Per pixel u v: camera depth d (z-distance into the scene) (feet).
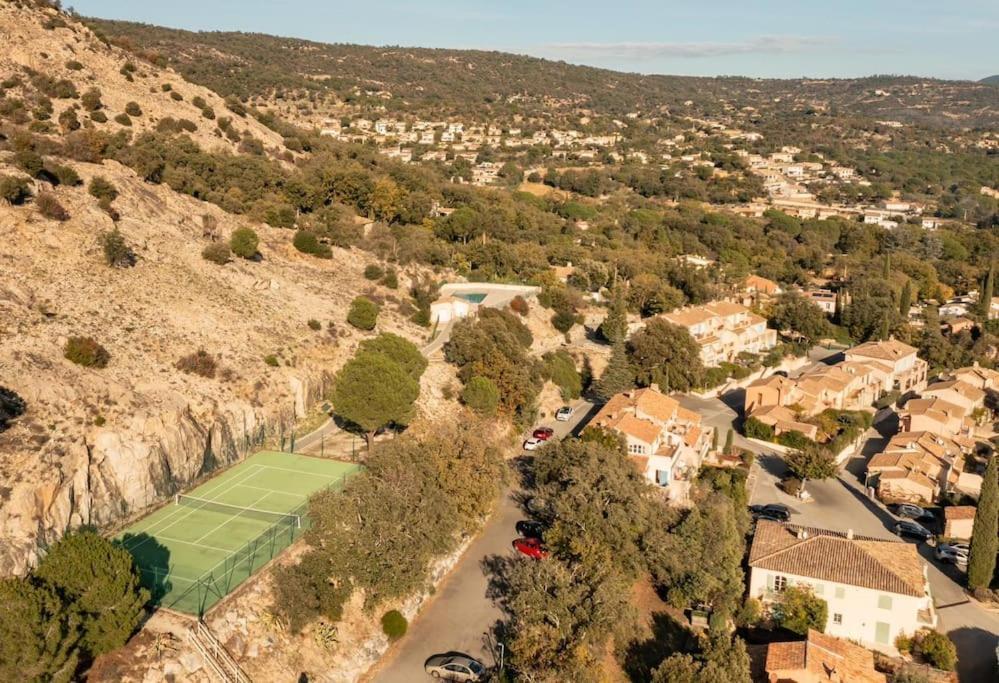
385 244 422.00
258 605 160.15
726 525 216.95
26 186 259.19
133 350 216.95
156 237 290.35
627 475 235.40
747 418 359.25
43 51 448.24
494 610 193.47
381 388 224.94
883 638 203.31
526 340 372.79
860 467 336.49
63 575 135.33
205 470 208.03
